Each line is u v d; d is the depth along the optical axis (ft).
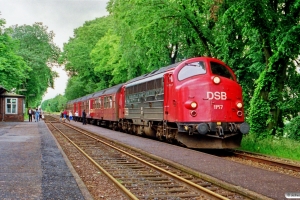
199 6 77.77
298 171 38.50
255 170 36.06
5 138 72.38
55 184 30.25
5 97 155.12
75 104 196.75
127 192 26.96
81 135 88.17
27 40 207.41
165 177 34.37
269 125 67.41
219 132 51.75
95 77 204.74
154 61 102.17
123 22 102.47
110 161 45.34
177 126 56.44
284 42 58.75
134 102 81.35
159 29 82.28
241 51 79.05
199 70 55.36
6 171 36.11
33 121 163.63
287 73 71.36
